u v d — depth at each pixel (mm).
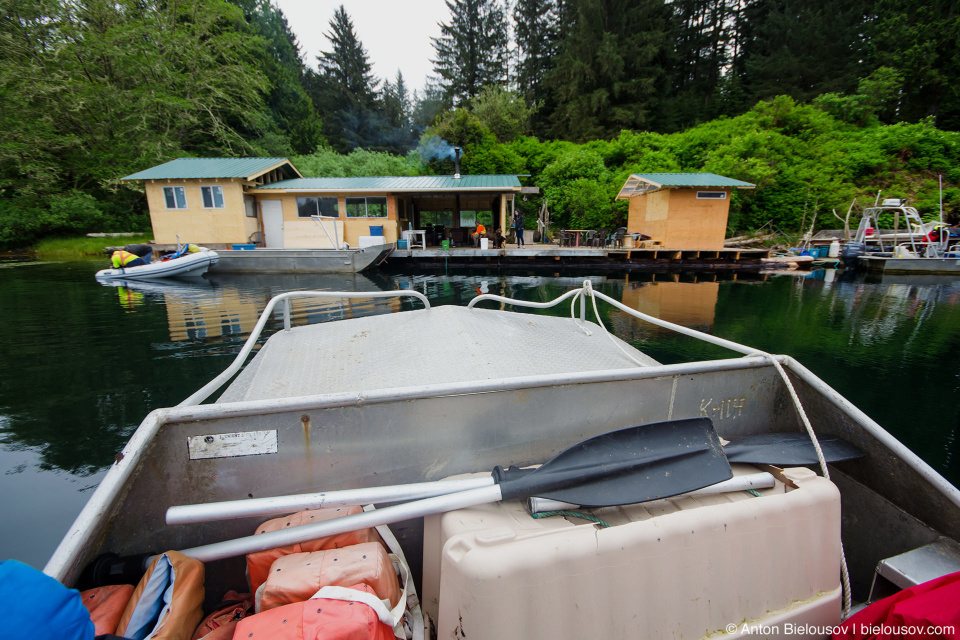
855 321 7805
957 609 979
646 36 32656
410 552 1588
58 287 11102
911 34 30078
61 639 825
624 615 1088
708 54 39531
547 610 1028
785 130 26000
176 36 23141
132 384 4727
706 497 1338
